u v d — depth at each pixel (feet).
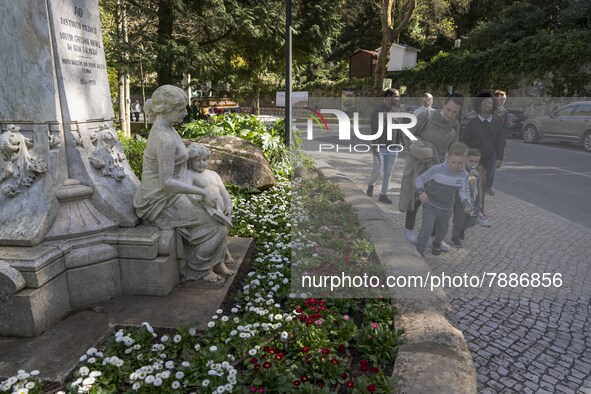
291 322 8.78
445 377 7.00
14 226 9.32
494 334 9.69
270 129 30.07
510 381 8.32
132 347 7.96
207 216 10.70
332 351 8.00
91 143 10.78
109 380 7.23
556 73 45.68
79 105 10.39
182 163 10.68
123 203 10.70
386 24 50.75
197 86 50.39
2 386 6.88
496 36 75.25
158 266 10.12
